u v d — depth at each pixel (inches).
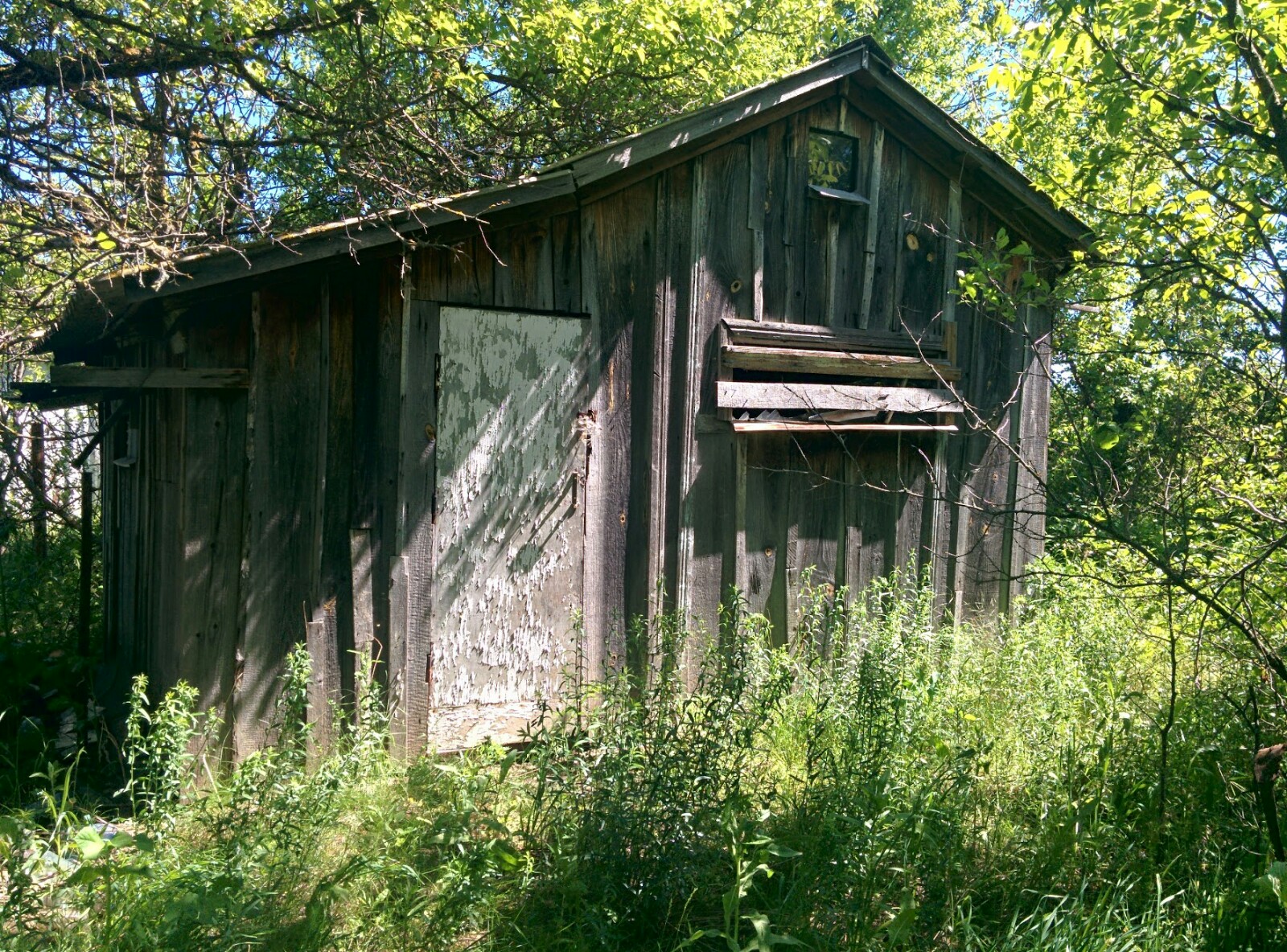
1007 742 202.2
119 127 253.6
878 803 153.8
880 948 133.3
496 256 218.4
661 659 237.8
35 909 135.3
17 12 236.8
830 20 620.4
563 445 230.1
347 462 208.4
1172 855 158.9
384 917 138.6
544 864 150.2
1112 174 220.4
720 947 137.8
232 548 200.8
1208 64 184.9
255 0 254.5
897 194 276.2
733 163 249.4
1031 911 148.3
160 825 162.2
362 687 204.4
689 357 244.2
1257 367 184.2
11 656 246.4
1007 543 301.7
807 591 263.1
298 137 273.6
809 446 266.2
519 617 226.2
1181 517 163.2
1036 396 304.8
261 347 200.7
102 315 212.7
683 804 148.7
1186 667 235.9
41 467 374.6
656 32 374.3
